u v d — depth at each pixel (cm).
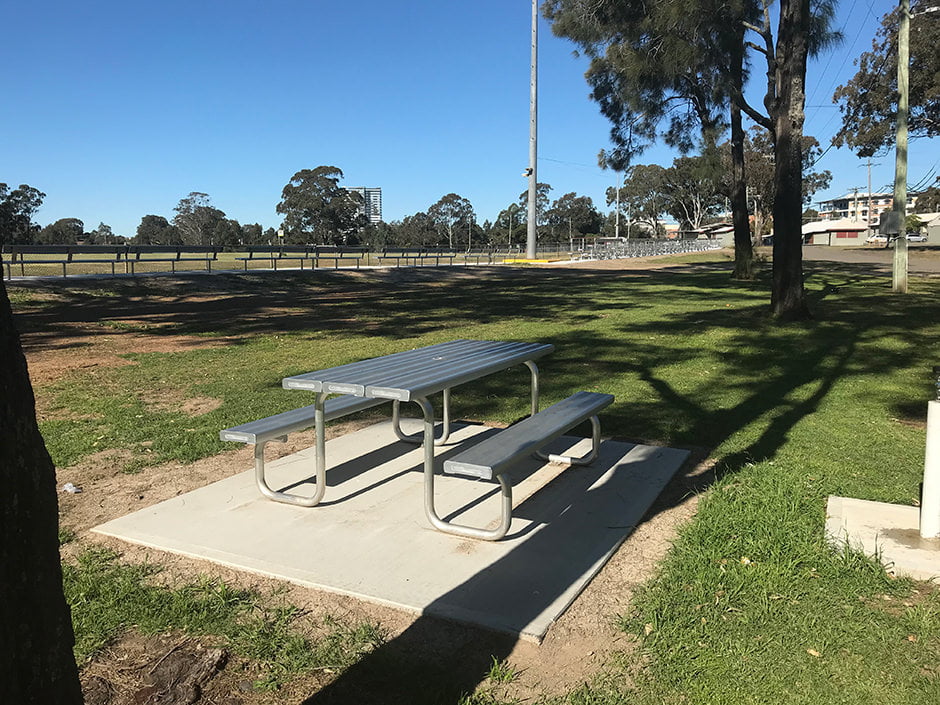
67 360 903
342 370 434
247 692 247
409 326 1270
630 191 10169
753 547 346
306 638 279
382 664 261
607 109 2331
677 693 242
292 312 1523
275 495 418
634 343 1028
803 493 420
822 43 1538
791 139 1233
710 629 279
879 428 573
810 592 305
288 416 438
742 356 912
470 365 457
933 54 3997
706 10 1438
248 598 308
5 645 130
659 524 393
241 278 2141
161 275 1997
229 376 795
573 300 1777
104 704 239
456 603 300
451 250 3819
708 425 588
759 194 7850
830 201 16038
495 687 248
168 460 500
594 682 250
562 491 437
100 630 281
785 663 255
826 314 1352
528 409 647
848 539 347
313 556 345
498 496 429
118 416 614
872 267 3225
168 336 1133
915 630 275
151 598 305
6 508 131
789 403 662
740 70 1647
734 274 2530
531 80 3722
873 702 234
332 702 241
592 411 460
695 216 10125
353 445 537
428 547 356
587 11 1808
